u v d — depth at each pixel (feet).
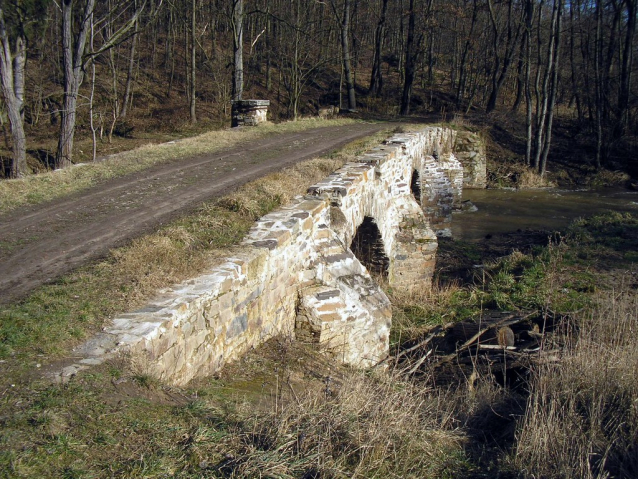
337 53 117.19
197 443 11.14
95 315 14.78
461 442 15.76
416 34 118.62
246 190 26.66
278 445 11.77
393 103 115.65
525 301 35.45
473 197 78.54
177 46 125.08
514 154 94.84
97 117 81.87
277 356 19.17
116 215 25.39
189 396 13.65
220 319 16.98
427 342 29.07
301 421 13.11
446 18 130.00
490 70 121.19
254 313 19.21
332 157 37.99
